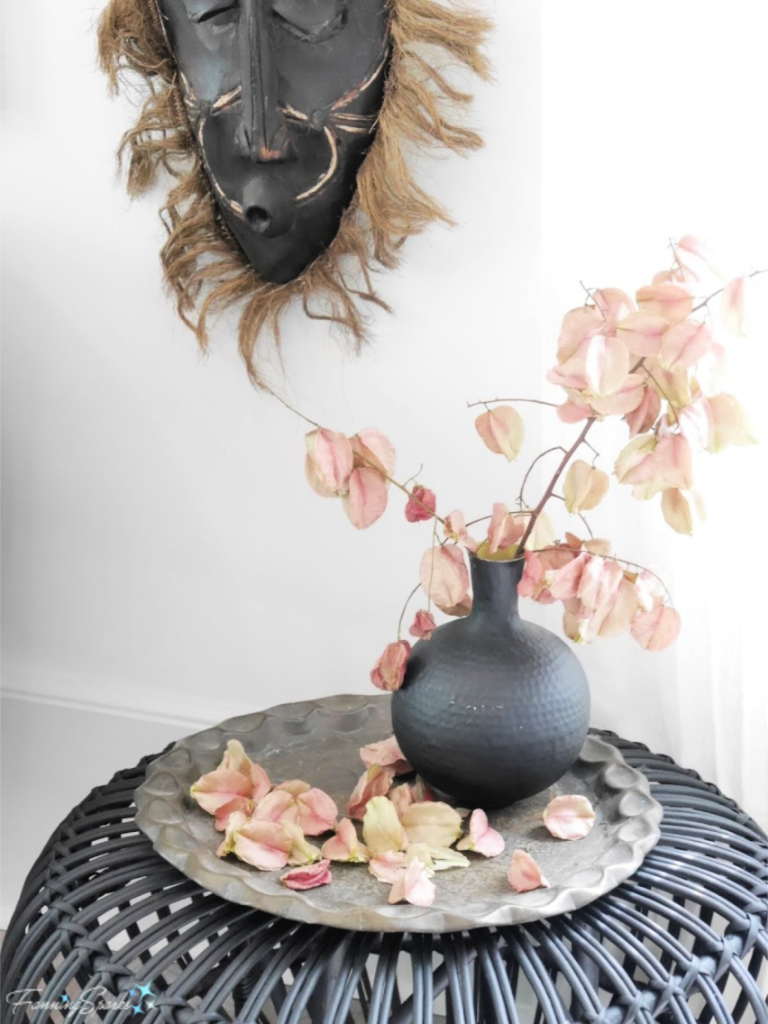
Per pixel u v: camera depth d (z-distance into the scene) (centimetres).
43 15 135
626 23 113
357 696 126
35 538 151
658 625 98
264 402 137
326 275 126
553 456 124
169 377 140
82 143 137
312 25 114
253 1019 82
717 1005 86
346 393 133
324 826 101
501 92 121
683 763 122
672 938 89
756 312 111
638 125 114
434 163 124
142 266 138
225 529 142
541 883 90
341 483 98
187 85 120
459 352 129
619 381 85
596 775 110
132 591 148
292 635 142
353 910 85
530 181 122
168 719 148
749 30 109
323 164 118
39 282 143
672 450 90
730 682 118
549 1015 82
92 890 95
